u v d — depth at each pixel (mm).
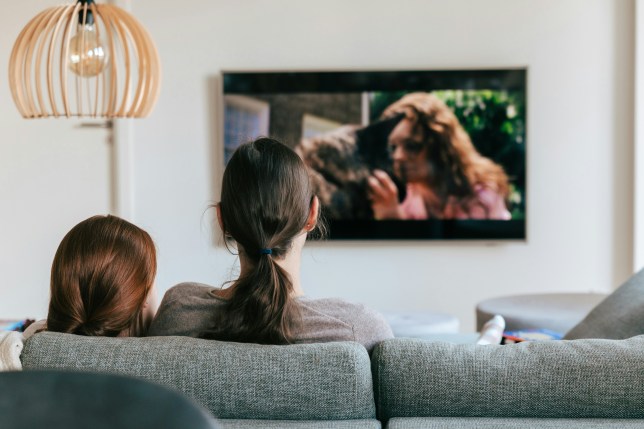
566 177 4770
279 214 1413
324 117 4715
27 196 4773
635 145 4672
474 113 4707
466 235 4738
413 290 4793
